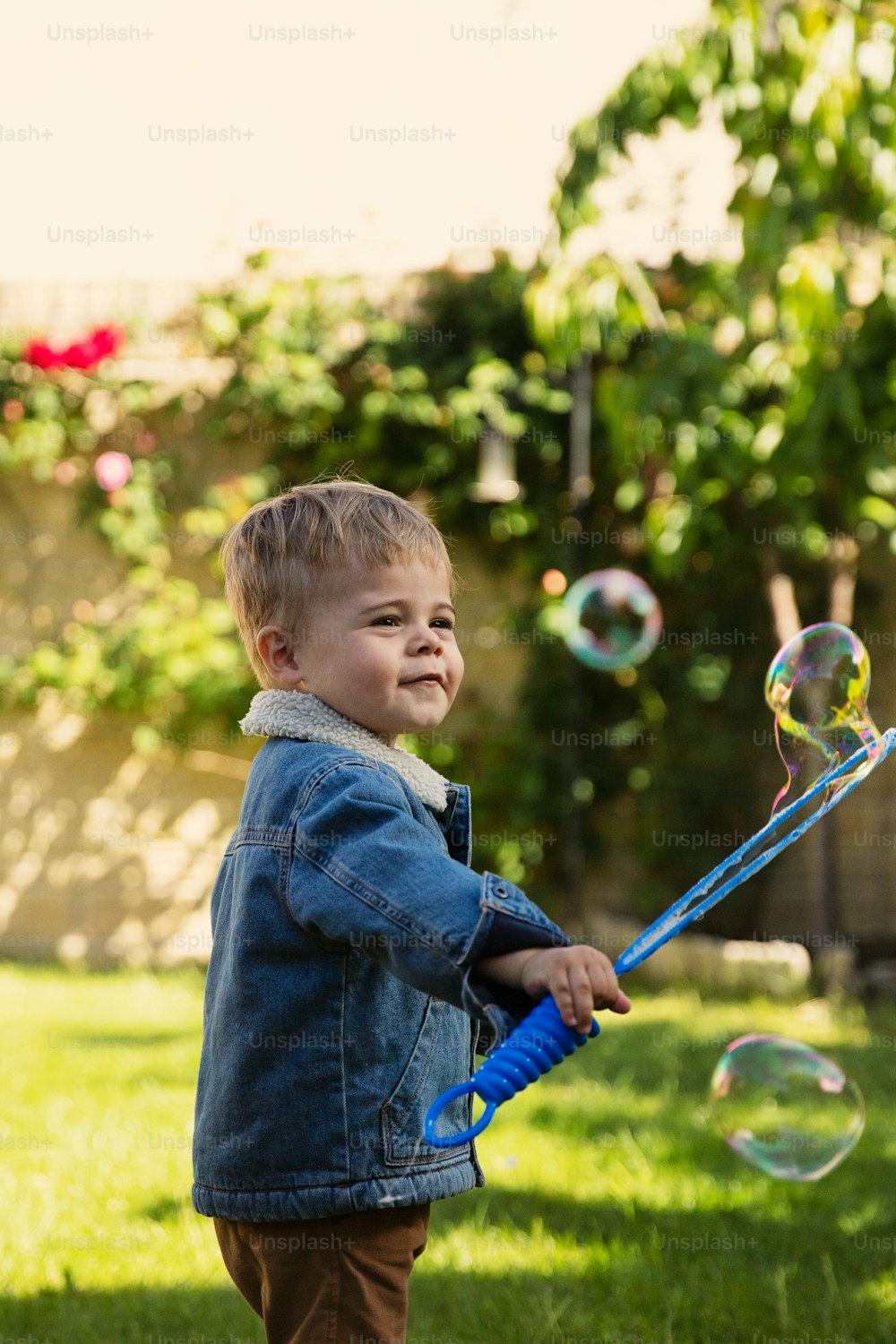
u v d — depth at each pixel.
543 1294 2.28
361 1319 1.39
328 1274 1.40
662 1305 2.25
